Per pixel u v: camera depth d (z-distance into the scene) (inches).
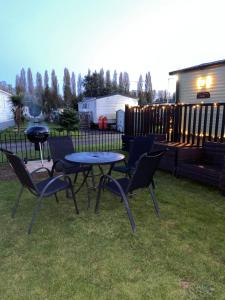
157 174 185.0
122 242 89.1
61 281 68.7
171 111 212.8
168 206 122.7
